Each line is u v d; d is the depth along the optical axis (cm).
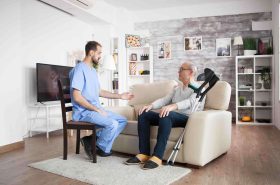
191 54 629
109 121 257
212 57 616
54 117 498
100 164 249
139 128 254
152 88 321
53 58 501
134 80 660
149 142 254
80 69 267
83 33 596
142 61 642
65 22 533
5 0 327
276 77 514
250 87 565
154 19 655
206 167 243
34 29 456
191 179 211
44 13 478
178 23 638
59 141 381
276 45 515
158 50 654
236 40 570
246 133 437
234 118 599
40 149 326
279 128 482
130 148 279
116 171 227
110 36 621
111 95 299
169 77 646
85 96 271
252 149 315
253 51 569
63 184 203
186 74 263
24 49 436
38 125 463
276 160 265
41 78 440
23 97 432
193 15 626
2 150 312
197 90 252
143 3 604
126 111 312
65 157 267
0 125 316
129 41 639
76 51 568
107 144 267
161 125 238
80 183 204
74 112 269
